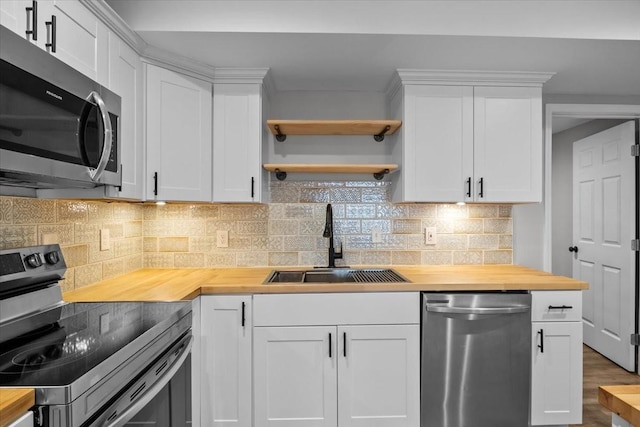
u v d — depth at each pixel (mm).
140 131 2100
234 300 2098
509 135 2484
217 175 2414
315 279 2619
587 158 3686
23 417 844
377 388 2121
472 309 2082
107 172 1518
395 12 2012
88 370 983
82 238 2020
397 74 2461
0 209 1478
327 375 2107
